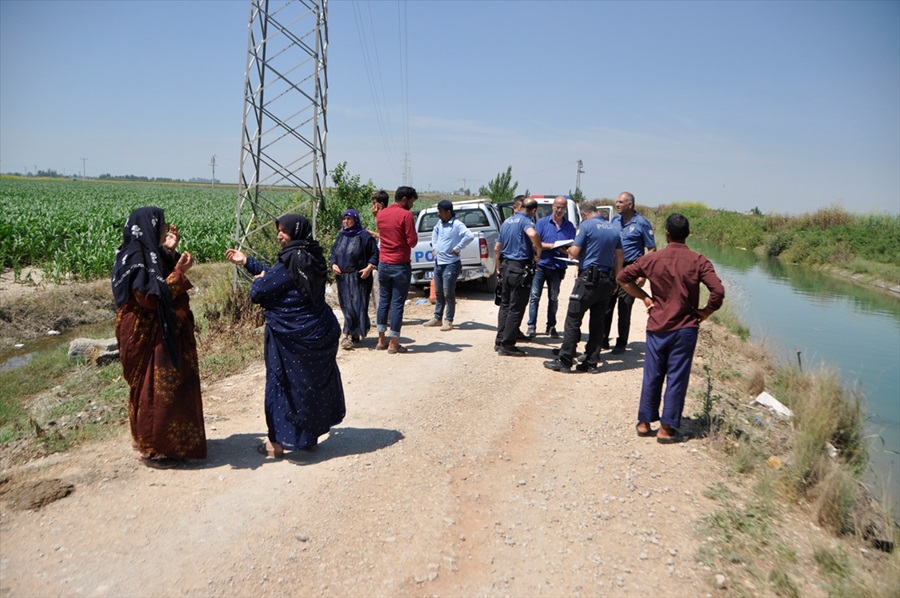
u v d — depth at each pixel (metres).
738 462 5.31
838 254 29.91
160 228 4.57
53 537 3.88
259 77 11.23
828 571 3.98
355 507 4.40
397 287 8.51
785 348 12.59
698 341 10.45
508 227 8.27
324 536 4.03
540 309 12.40
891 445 7.87
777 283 23.98
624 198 8.46
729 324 13.52
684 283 5.50
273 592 3.48
